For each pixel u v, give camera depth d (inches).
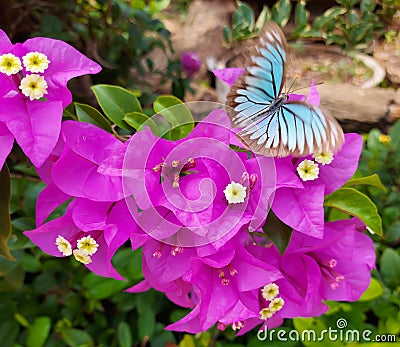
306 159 10.1
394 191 16.6
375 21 31.7
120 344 14.3
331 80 29.5
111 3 19.9
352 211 10.8
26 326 14.8
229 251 9.7
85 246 10.0
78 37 19.7
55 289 15.4
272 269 9.7
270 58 9.2
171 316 15.1
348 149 10.3
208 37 30.5
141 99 20.9
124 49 20.8
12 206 14.9
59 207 14.3
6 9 18.5
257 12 34.6
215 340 14.8
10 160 17.2
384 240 16.0
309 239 10.7
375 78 29.5
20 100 9.5
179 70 22.2
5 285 14.1
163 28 21.7
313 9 34.8
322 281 10.8
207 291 9.8
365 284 10.9
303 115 9.1
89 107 11.9
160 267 10.1
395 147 17.0
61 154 10.1
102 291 14.4
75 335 14.6
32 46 9.8
